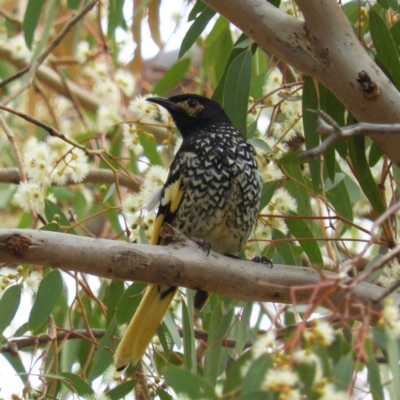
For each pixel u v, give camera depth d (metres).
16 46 12.22
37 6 10.05
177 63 11.64
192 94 9.95
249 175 9.18
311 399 4.95
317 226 10.87
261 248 9.38
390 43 7.86
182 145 9.44
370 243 5.02
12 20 13.35
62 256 6.43
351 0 9.57
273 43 7.36
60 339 9.66
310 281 7.42
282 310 5.41
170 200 9.09
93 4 9.70
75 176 9.21
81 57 11.45
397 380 5.05
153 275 6.81
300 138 10.24
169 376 5.34
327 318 5.34
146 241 8.74
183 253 7.02
